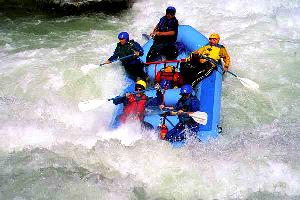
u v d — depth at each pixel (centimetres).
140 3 1381
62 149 804
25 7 1389
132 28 1269
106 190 722
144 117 841
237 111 918
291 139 812
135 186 731
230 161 750
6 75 1046
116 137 816
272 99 947
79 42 1197
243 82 931
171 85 904
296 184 718
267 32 1170
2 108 911
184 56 1001
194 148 775
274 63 1048
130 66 947
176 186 726
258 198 704
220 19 1254
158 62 945
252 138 820
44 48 1166
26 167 768
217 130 812
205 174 735
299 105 927
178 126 804
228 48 1105
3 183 738
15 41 1212
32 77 1036
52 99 970
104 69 1037
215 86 881
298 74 1013
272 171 734
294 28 1180
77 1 1381
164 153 770
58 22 1311
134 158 770
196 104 812
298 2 1276
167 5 1349
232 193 714
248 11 1275
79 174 753
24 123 866
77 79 1020
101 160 775
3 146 815
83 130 862
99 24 1296
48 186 729
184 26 1055
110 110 936
